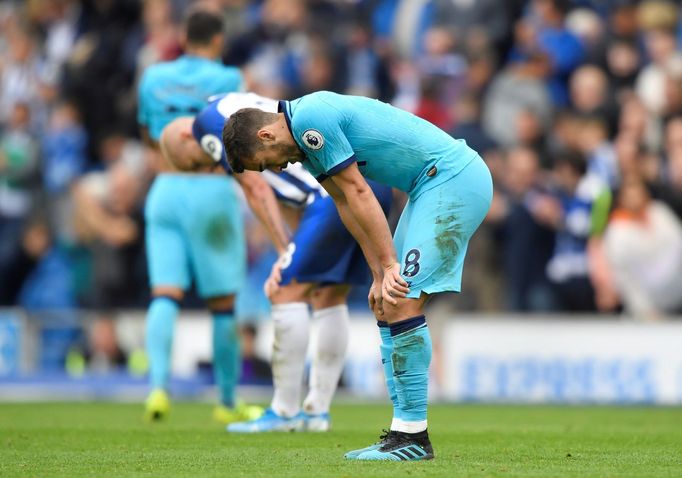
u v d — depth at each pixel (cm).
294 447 2155
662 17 5256
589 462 1855
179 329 4647
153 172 5134
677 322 4197
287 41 5609
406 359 1816
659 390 4203
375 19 5762
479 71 5153
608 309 4494
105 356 4738
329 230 2428
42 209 5538
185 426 2817
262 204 2509
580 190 4584
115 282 5069
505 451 2081
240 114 1805
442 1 5497
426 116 5016
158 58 5628
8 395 4722
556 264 4544
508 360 4325
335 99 1786
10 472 1703
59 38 6262
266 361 4475
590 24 5272
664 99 4981
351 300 4844
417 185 1839
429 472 1644
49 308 5284
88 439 2392
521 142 4834
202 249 2970
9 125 5975
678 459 1923
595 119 4753
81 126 5825
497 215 4628
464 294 4569
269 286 2512
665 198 4550
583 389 4262
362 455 1861
